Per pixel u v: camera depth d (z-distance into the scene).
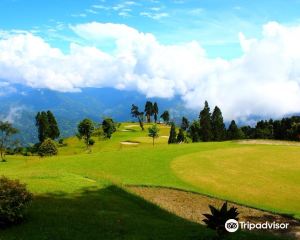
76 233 22.23
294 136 146.75
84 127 142.50
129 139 171.50
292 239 24.92
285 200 41.53
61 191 33.38
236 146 80.38
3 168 56.38
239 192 43.88
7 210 22.53
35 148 146.62
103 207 29.23
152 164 57.19
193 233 22.19
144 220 26.30
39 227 22.92
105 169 52.62
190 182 46.91
